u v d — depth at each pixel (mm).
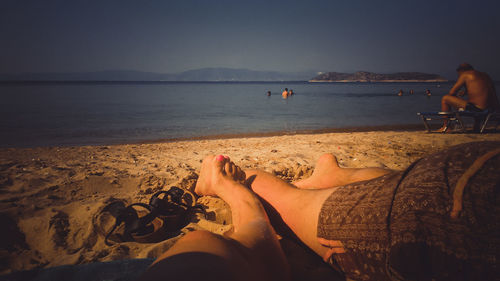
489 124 10219
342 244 1140
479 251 800
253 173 1899
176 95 44312
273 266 1080
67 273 1483
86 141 9289
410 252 898
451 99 8008
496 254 782
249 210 1466
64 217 2229
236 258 895
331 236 1185
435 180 919
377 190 1088
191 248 873
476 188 841
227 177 1844
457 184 871
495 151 891
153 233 1951
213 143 7395
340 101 30078
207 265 786
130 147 6789
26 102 27047
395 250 931
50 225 2096
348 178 1686
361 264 1085
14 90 55688
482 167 867
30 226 2102
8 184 2992
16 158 4883
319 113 18500
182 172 3699
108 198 2590
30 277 1453
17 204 2453
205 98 36844
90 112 18578
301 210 1404
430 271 873
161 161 4551
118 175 3420
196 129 11984
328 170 1854
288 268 1160
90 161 4512
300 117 16359
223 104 26625
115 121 14375
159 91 60781
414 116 16516
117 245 1922
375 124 13430
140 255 1772
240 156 4793
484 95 7613
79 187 2936
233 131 11469
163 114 17750
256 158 4594
